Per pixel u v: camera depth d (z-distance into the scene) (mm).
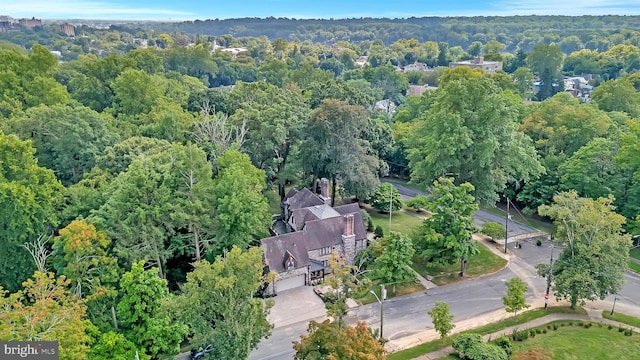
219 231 55594
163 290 42938
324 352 33562
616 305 53625
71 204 55656
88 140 67625
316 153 73250
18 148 51094
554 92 160250
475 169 65188
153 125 75812
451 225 57625
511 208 82250
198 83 135875
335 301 44156
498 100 63000
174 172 54938
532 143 84125
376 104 134500
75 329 34656
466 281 58688
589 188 71188
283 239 57281
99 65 101938
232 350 35062
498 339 45969
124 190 50250
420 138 74625
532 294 55906
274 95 88875
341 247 60531
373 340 34375
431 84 185750
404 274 54406
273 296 55469
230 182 55750
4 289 48938
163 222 52250
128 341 40750
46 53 88938
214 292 35156
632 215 67750
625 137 68688
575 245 51062
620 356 44469
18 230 48500
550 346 45719
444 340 46969
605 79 169625
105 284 45406
